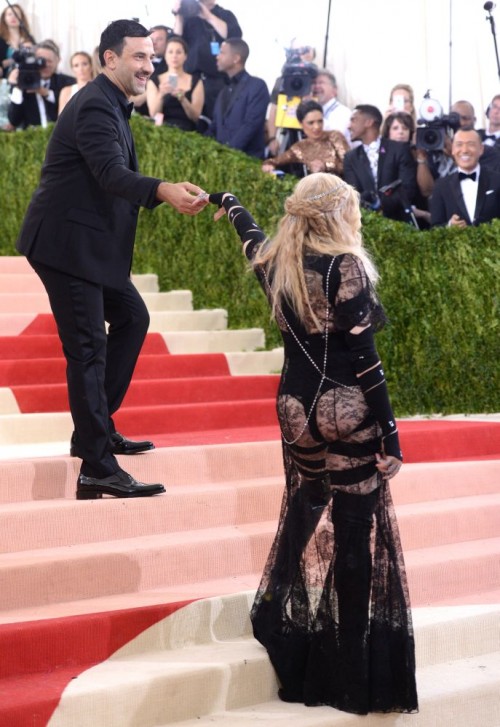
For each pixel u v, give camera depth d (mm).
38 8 10547
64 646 3465
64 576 3842
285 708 3518
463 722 3723
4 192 9375
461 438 5965
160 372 6934
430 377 7059
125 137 4371
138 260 8805
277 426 6367
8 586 3709
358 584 3420
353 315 3334
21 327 7184
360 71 8930
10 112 9594
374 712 3453
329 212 3430
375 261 7094
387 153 7539
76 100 4289
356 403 3393
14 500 4418
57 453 5234
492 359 6855
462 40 8531
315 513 3555
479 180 7094
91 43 10531
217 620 3852
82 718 3193
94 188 4281
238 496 4672
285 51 8273
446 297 6961
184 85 8727
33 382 6469
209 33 8789
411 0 8688
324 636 3484
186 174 8203
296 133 8336
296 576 3559
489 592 4656
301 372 3453
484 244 6816
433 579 4480
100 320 4293
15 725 3070
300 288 3383
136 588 4031
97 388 4305
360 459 3434
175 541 4230
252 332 7824
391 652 3447
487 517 5113
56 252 4215
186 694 3412
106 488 4344
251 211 7758
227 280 8109
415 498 5195
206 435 5859
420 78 8703
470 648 4168
